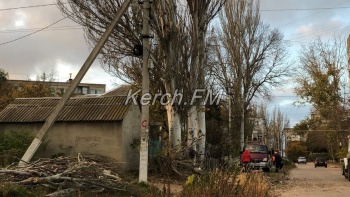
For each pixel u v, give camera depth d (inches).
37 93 1640.0
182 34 789.2
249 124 2041.1
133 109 897.5
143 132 629.3
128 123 874.1
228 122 1507.1
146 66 642.8
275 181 908.0
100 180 474.0
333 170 1862.7
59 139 872.9
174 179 700.7
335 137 1891.0
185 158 770.8
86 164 472.7
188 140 828.6
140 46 649.6
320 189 754.2
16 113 916.6
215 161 876.0
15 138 807.7
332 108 1648.6
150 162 733.3
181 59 792.3
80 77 642.2
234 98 1689.2
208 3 834.2
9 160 719.7
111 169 560.1
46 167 466.6
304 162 3577.8
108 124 850.8
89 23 792.3
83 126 865.5
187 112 818.2
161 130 967.0
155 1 762.8
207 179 417.1
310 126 2731.3
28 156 612.1
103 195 467.8
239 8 1701.5
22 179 451.5
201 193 382.6
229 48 1690.5
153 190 433.7
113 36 791.7
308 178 1095.6
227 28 1697.8
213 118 1245.7
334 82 1740.9
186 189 396.2
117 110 862.5
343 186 821.9
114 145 839.7
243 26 1697.8
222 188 397.1
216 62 1537.9
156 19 766.5
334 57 1749.5
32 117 892.0
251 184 442.6
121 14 653.9
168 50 779.4
